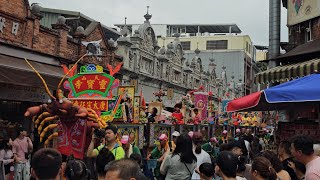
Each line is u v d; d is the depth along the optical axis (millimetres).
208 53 55062
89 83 7160
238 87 47438
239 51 54031
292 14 18078
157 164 8789
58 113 6047
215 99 32000
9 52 11656
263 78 14297
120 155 6059
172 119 14570
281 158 6277
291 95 7359
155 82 22500
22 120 12672
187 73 28125
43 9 20109
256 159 4453
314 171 4574
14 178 10352
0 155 9922
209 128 17875
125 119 10969
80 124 6121
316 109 11969
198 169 5609
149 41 21812
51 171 3256
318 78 7953
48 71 12250
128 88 11836
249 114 27016
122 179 3078
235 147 6918
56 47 13641
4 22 11422
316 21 16469
